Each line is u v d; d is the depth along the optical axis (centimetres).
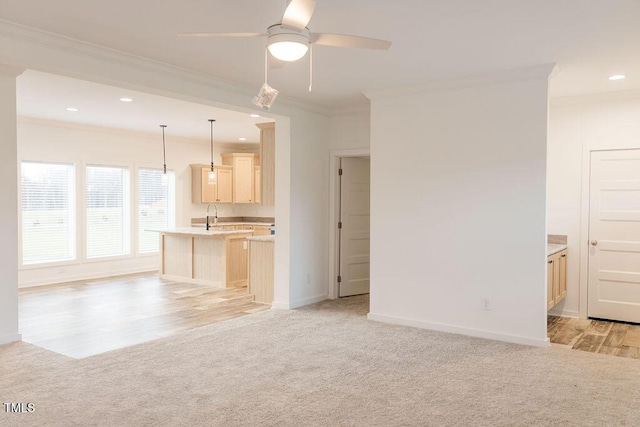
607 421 288
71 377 356
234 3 297
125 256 888
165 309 600
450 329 482
